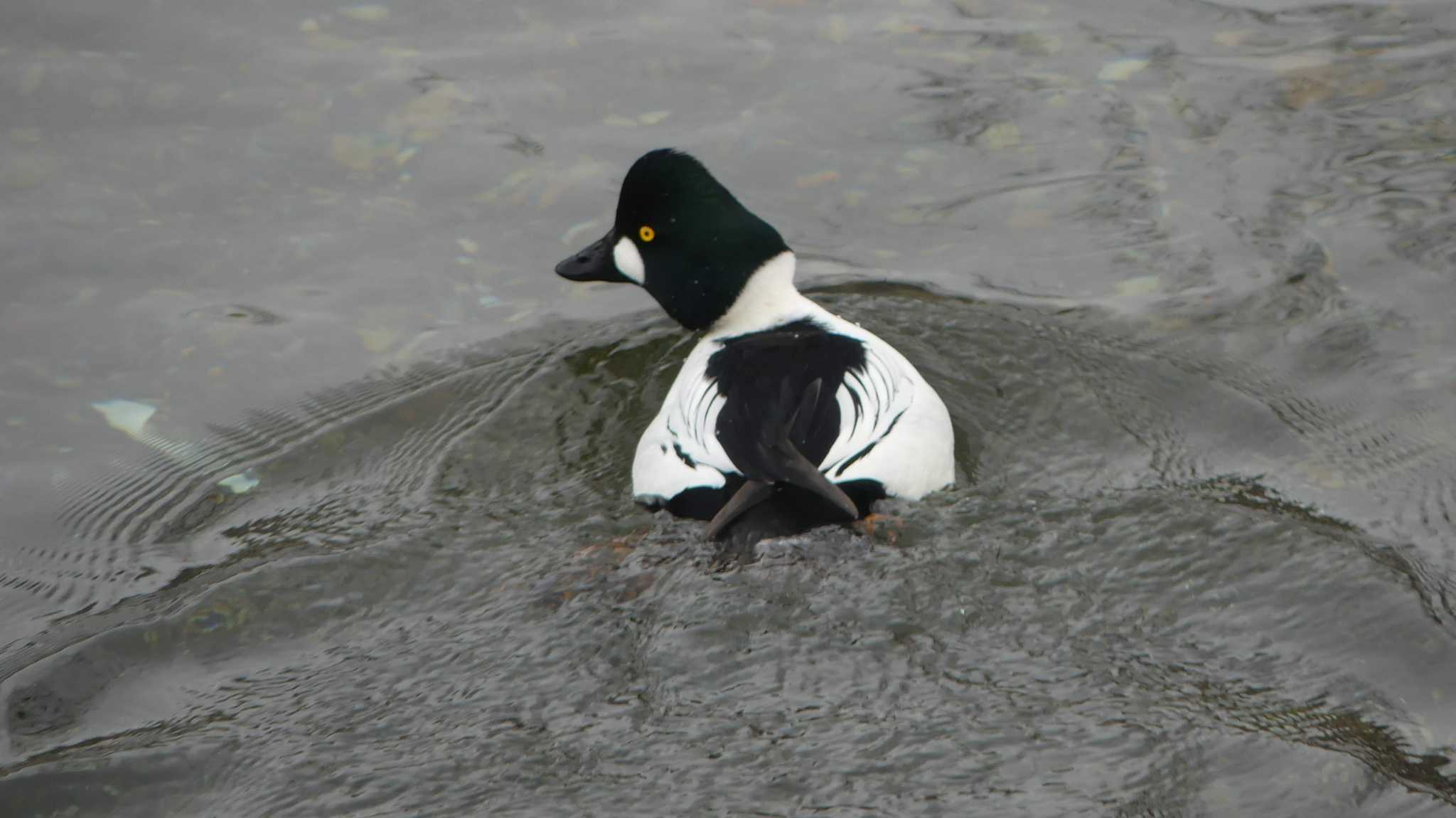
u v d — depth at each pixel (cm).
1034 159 1318
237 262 1219
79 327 1150
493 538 883
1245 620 770
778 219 1256
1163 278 1170
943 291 1166
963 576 801
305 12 1529
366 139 1347
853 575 799
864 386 902
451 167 1320
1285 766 661
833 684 720
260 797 674
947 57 1457
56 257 1211
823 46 1477
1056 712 698
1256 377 1052
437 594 827
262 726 724
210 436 1051
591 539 874
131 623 819
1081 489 908
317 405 1078
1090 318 1127
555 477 962
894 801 644
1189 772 659
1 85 1401
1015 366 1064
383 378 1103
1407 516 900
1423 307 1117
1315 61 1428
